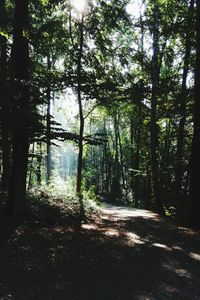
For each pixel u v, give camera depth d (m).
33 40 16.41
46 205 16.84
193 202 16.81
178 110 19.84
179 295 7.70
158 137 31.44
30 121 13.39
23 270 8.84
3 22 15.05
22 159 14.53
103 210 23.31
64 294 7.50
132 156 46.69
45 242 11.57
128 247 11.77
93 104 29.69
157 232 14.87
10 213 14.29
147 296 7.57
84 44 21.55
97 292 7.69
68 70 18.09
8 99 12.80
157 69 27.33
